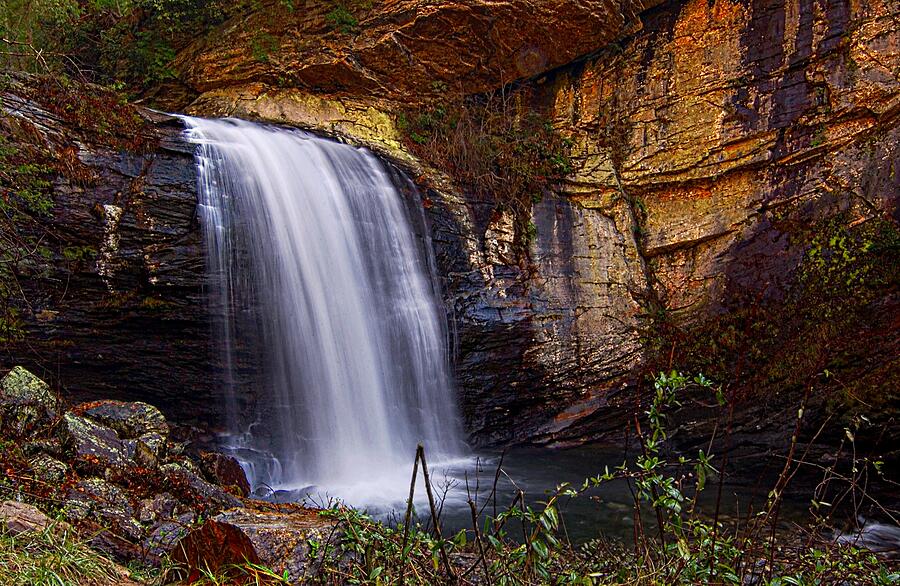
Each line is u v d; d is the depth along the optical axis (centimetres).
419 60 1203
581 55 1238
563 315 1091
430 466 913
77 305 712
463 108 1205
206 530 344
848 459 820
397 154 1120
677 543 299
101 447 481
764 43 1072
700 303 1088
